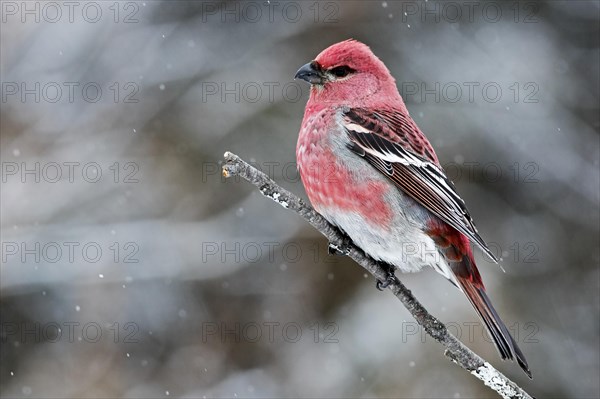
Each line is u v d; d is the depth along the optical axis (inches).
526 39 584.7
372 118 328.2
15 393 502.3
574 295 532.7
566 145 565.6
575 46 598.9
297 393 478.3
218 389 491.8
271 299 512.7
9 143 564.4
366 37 566.9
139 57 579.8
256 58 568.7
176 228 532.4
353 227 317.7
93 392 502.3
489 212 545.6
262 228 528.7
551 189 556.4
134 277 522.9
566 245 546.6
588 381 498.9
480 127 555.2
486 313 304.2
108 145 560.1
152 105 567.5
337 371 478.3
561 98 581.9
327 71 338.0
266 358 502.9
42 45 587.8
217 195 543.2
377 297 492.4
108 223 537.3
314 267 515.2
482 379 243.9
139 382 505.0
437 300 477.7
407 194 319.0
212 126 555.2
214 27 582.9
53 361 511.5
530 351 507.5
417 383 462.0
